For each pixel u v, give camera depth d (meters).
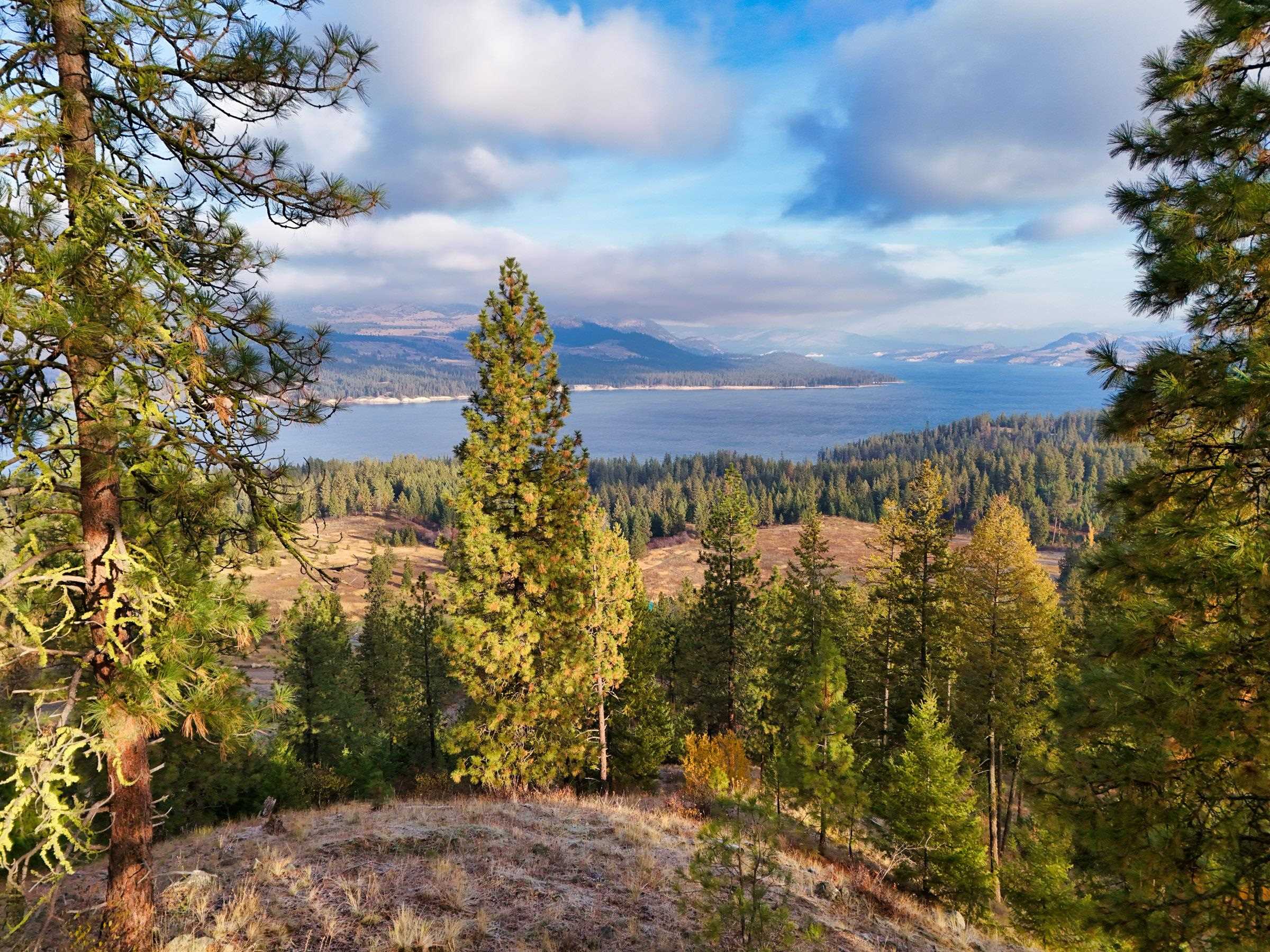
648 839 11.73
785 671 32.47
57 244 5.11
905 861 18.38
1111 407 8.08
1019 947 13.31
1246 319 7.16
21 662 5.64
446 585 19.59
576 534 20.38
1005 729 24.42
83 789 10.14
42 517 6.34
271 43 6.21
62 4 5.85
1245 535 6.86
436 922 7.56
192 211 7.09
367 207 7.12
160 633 5.56
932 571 27.73
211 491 6.36
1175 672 7.05
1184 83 7.43
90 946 6.35
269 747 26.08
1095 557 8.16
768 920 7.32
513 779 19.36
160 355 5.78
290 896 8.06
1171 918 6.82
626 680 28.73
